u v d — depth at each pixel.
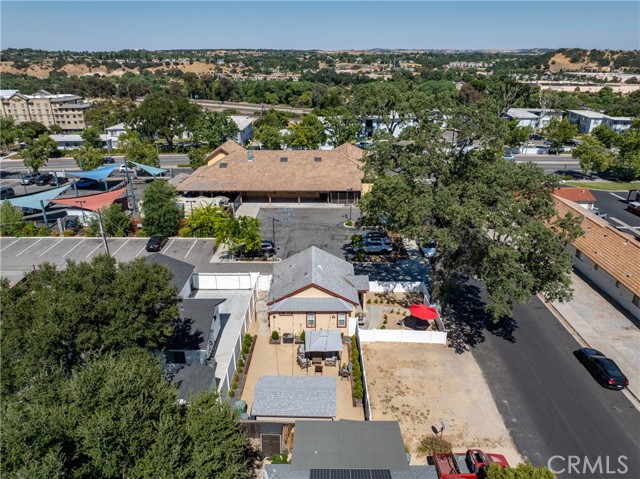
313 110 137.88
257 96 181.00
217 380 28.78
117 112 130.50
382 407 26.89
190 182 61.56
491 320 36.19
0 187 73.19
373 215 36.16
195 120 98.06
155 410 18.00
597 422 25.78
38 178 75.69
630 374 29.61
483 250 31.31
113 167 72.75
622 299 37.81
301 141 88.56
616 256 39.31
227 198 59.53
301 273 35.44
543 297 39.50
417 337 33.12
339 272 37.03
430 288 38.75
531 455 23.58
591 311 37.22
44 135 93.69
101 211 52.94
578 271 44.44
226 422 18.62
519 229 29.20
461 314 37.06
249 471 21.78
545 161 89.69
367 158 37.28
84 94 192.75
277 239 50.81
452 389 28.47
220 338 33.69
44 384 19.25
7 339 20.55
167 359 30.36
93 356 21.08
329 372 30.34
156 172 70.88
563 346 32.78
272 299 33.88
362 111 98.50
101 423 15.77
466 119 34.78
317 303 33.25
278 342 33.50
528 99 131.25
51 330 19.77
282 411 24.17
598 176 79.06
